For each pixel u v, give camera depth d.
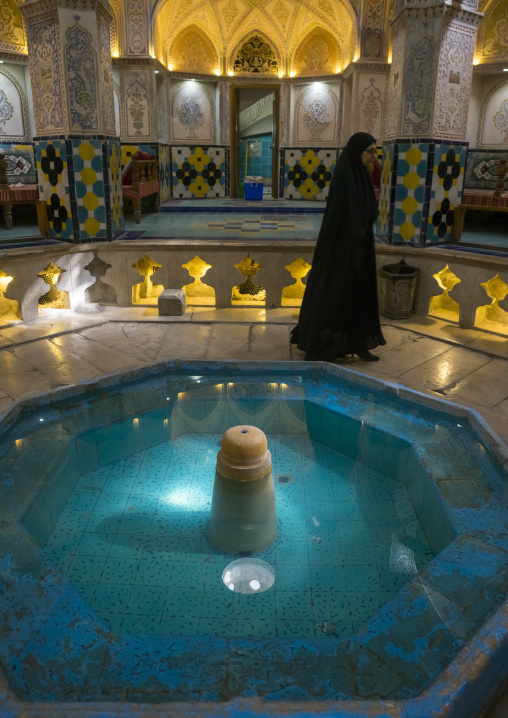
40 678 1.55
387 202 5.35
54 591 1.86
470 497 2.38
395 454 2.83
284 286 5.15
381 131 9.05
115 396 3.39
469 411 3.00
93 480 2.55
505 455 2.55
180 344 4.23
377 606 1.86
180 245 5.05
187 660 1.62
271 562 2.06
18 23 7.30
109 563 2.04
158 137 9.33
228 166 10.38
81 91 4.88
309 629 1.76
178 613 1.81
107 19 5.19
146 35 8.35
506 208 4.84
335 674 1.59
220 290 5.16
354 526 2.27
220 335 4.45
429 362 3.92
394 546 2.15
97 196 5.14
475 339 4.37
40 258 4.64
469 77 5.05
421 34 4.79
